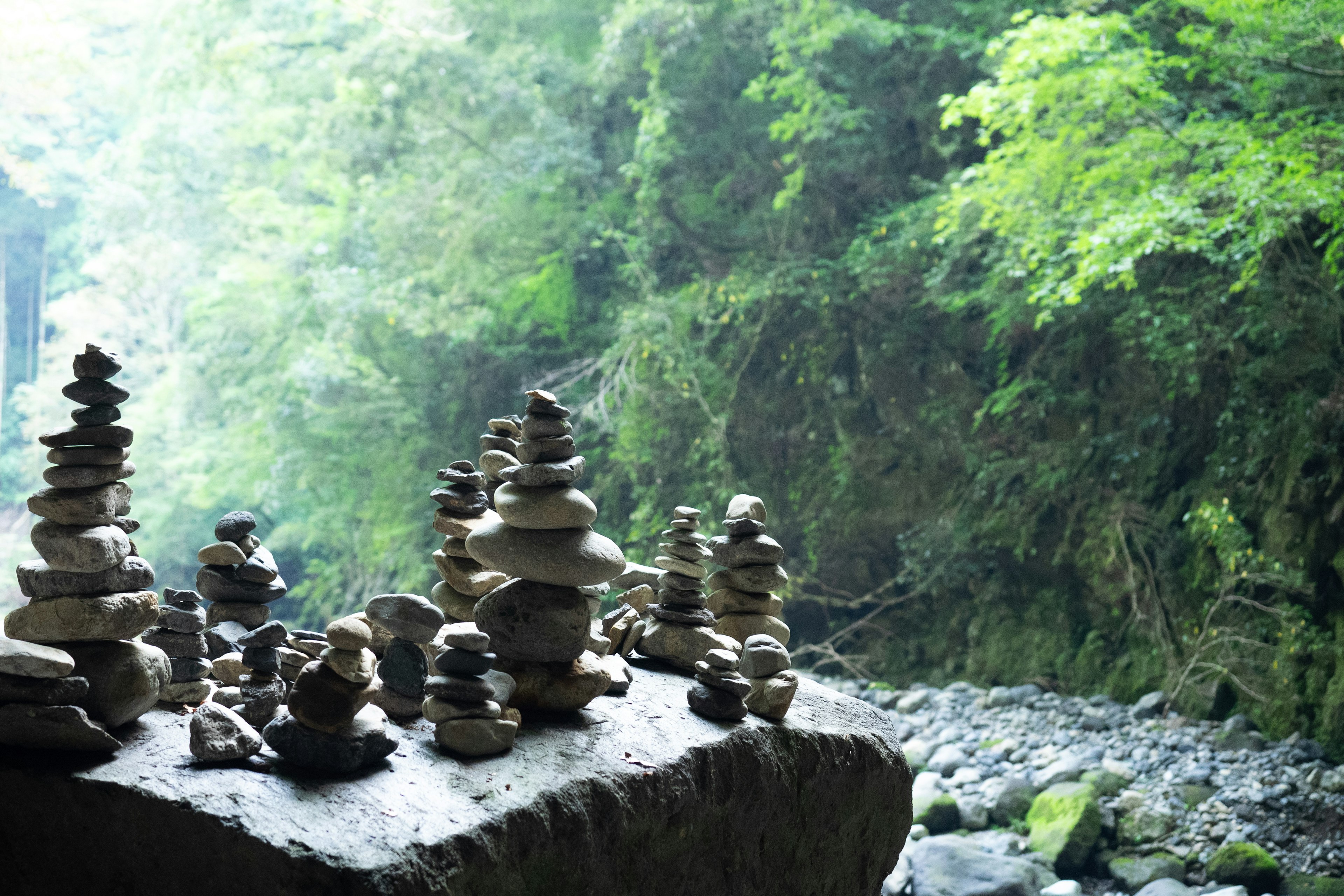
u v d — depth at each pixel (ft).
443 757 6.94
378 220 41.19
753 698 8.79
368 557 45.37
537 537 7.93
